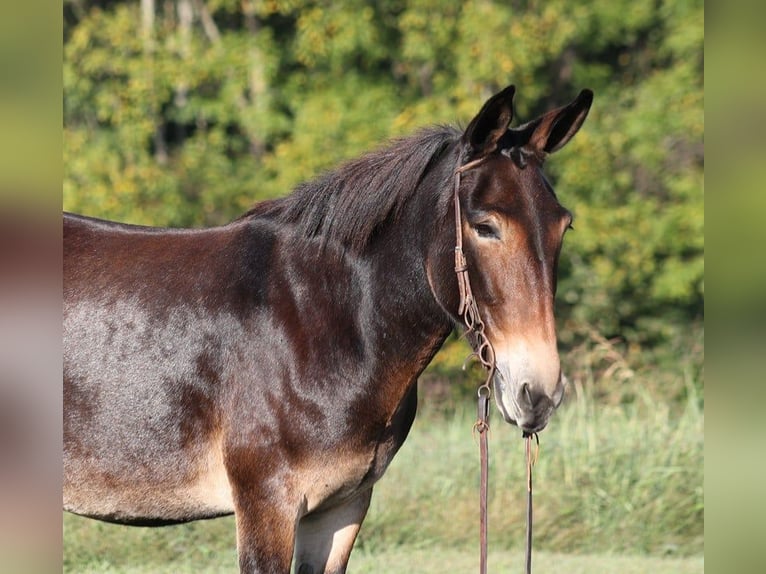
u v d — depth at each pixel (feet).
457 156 20.81
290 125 75.77
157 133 79.77
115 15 78.69
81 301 22.67
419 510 39.88
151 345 22.13
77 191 68.80
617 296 72.64
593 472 41.65
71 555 34.63
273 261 22.08
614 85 80.74
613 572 35.42
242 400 21.40
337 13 76.02
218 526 37.04
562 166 73.51
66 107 76.28
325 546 22.80
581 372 54.90
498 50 73.26
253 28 80.43
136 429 22.07
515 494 40.63
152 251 23.11
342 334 21.43
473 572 34.96
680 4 77.30
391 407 21.81
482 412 20.67
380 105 74.95
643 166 76.89
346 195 21.77
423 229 21.09
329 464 21.31
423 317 21.52
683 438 44.11
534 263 19.11
